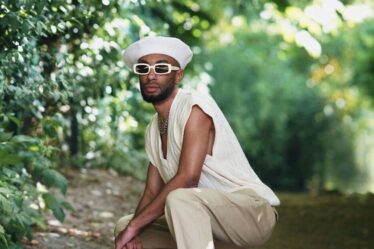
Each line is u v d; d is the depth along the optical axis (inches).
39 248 214.5
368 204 354.9
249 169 176.7
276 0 423.8
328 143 799.7
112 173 347.6
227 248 176.9
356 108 840.9
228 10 573.6
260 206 171.2
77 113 288.4
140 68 173.2
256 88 784.9
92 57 246.1
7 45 198.4
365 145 858.8
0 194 179.3
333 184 807.7
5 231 193.8
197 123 168.7
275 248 266.5
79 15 229.0
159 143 179.0
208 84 416.2
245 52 783.1
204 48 501.7
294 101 796.6
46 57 223.3
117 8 244.5
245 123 770.8
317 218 326.3
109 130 335.0
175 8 407.8
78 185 309.4
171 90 174.2
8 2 194.2
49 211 257.8
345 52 791.1
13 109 220.4
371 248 278.5
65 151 321.1
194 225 160.1
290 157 787.4
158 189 183.8
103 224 262.4
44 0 194.9
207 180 171.8
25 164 219.8
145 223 167.0
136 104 360.5
